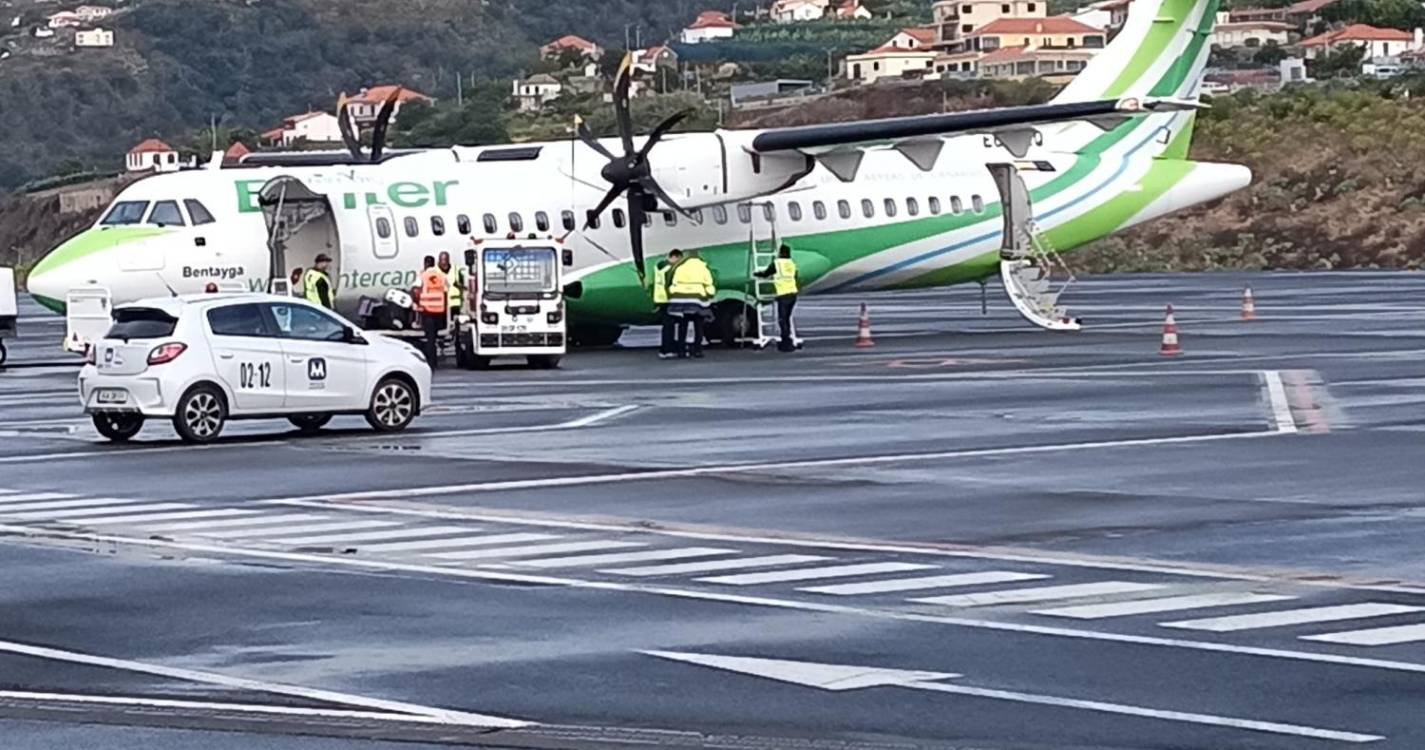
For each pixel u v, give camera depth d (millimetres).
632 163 40906
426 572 15641
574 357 40750
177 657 12484
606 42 184375
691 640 12812
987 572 15281
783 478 21172
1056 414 27219
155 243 38344
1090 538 16875
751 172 41594
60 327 59594
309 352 26062
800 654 12328
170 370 25312
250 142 133125
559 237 41469
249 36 169625
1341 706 10781
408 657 12391
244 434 26625
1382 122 91500
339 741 10273
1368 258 82375
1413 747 9930
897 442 24266
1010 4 153250
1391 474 20656
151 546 17109
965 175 45344
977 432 25188
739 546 16734
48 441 26172
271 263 39281
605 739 10281
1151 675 11609
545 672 11898
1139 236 86938
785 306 40844
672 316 39719
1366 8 150875
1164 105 40094
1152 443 23703
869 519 18188
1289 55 136625
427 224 40375
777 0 183375
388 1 179000
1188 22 47188
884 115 109812
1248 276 74688
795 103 114375
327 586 15055
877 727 10469
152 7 170125
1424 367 33594
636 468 22188
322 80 168625
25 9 175375
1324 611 13516
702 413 28281
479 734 10406
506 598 14453
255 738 10352
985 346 40906
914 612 13695
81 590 14969
